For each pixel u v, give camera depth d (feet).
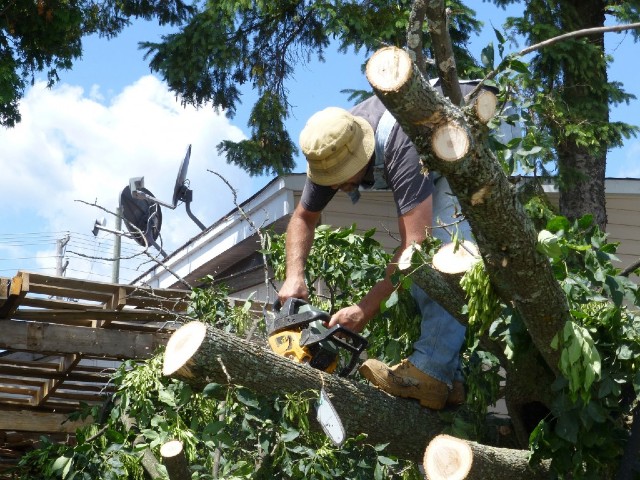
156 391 15.99
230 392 12.51
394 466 14.80
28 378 23.86
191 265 30.96
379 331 16.22
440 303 13.74
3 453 24.06
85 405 18.31
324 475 13.20
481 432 15.03
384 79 9.93
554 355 12.50
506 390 14.58
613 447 12.89
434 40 11.05
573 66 31.48
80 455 15.29
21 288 19.31
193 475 13.51
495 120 13.06
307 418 13.25
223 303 18.98
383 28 33.58
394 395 14.42
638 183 31.24
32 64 36.42
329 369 13.88
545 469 13.53
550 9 32.42
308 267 17.61
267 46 37.93
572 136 31.14
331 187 15.21
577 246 12.25
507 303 12.37
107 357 21.58
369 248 17.93
